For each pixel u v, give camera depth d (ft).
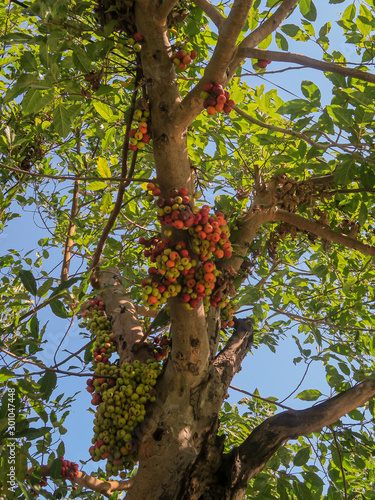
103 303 13.48
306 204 12.61
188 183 9.02
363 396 10.98
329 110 9.98
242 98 12.16
